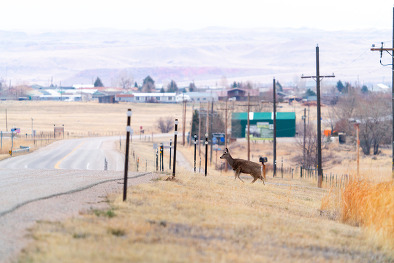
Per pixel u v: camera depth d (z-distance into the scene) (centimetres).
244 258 4281
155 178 9869
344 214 7712
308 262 4588
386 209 6669
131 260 3775
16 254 3691
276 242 5203
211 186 9788
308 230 6116
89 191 7069
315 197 11388
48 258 3575
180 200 6944
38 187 7312
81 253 3762
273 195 10312
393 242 5953
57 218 4938
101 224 4828
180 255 4072
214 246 4575
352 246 5653
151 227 4972
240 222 5844
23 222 4669
